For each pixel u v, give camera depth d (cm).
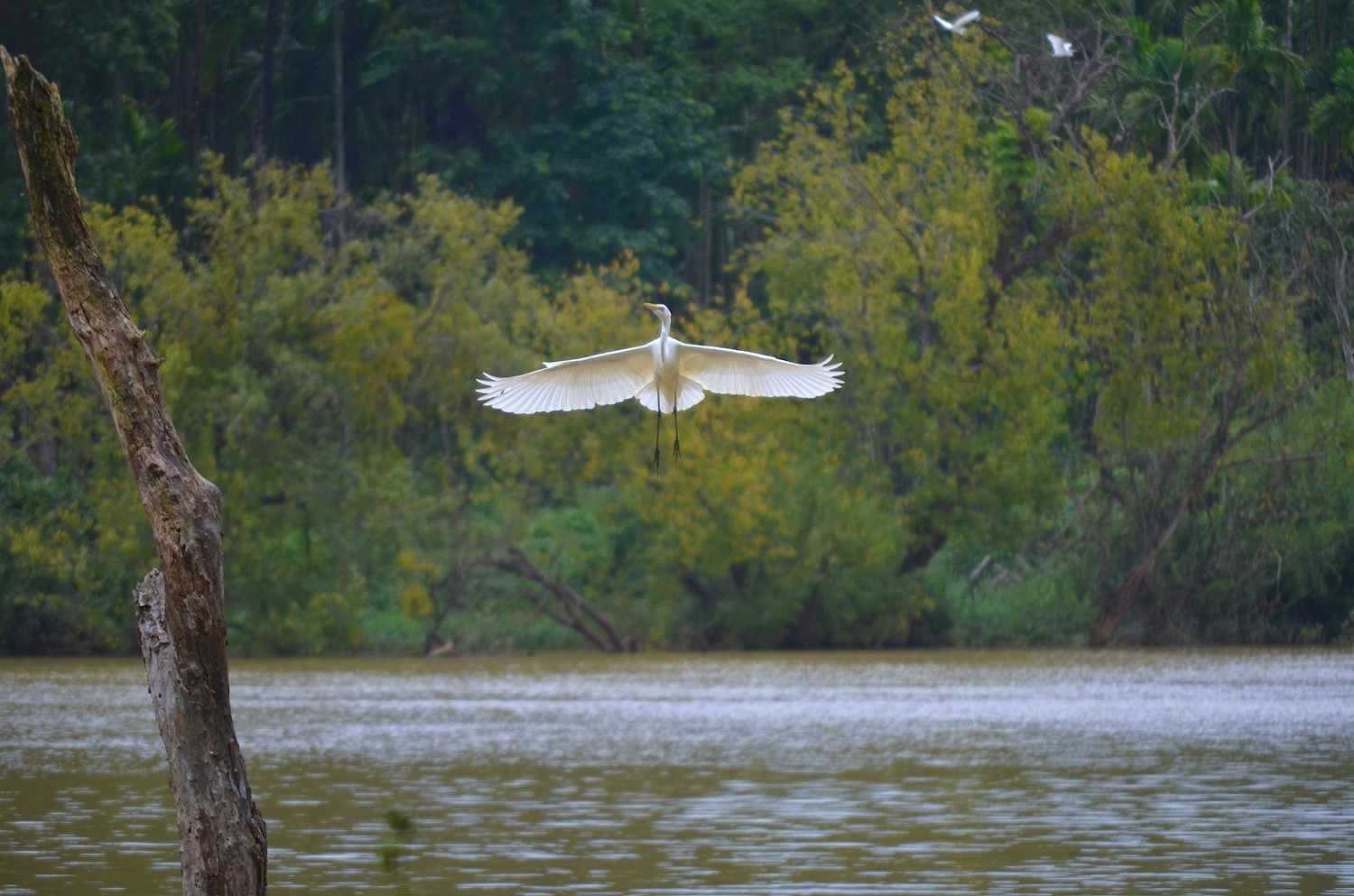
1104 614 5088
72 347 4503
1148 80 5484
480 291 5116
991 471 4978
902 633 5109
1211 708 3338
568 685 3922
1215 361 4956
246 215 4772
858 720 3155
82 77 5441
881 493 5131
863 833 1964
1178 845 1881
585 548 5291
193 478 1116
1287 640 5059
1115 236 5006
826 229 5216
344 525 4738
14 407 4641
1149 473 5041
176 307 4634
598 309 5088
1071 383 5241
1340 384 5059
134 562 4503
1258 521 4997
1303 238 5334
